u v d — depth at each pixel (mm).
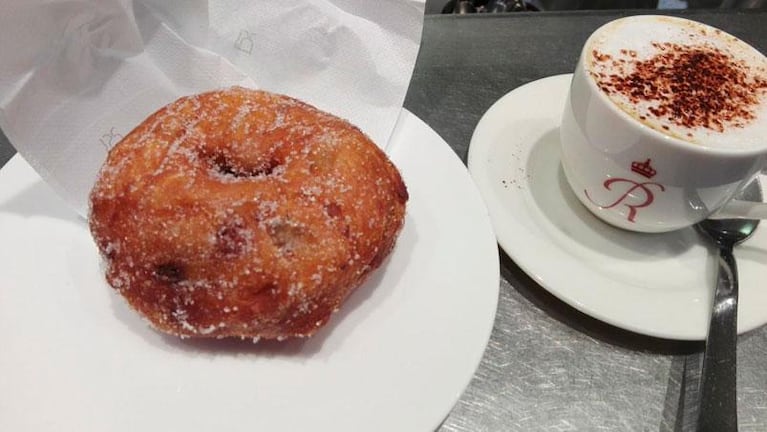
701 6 468
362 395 167
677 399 208
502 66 335
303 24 231
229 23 229
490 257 201
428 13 413
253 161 189
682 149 197
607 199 232
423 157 229
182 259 170
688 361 218
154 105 219
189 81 226
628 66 228
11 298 180
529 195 250
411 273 197
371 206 183
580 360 217
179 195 172
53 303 181
